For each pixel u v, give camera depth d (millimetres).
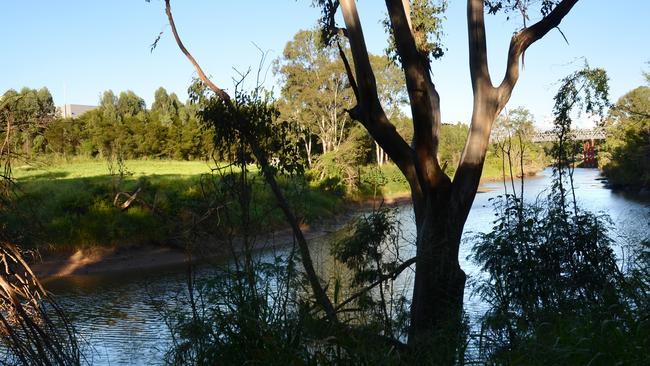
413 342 5297
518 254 6492
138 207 22688
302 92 39469
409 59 7730
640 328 4523
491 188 35188
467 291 8461
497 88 7941
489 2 9461
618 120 34594
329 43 9453
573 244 6586
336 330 4895
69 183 25500
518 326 5211
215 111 6914
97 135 44938
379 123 7898
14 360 6297
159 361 8086
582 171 70500
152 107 62438
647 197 32719
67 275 18594
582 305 5988
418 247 7320
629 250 8656
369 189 29219
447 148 37656
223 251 6605
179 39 7551
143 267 19328
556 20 8078
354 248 7000
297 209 7477
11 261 7211
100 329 10781
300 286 5648
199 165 42219
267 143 7039
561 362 4262
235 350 4766
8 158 7340
